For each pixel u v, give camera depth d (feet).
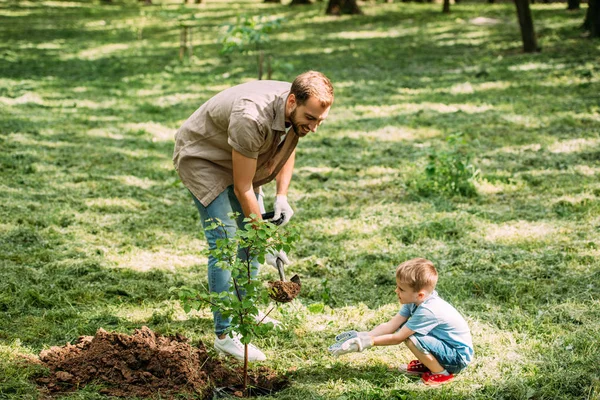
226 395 11.53
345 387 11.81
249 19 36.81
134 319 14.43
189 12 76.18
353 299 15.61
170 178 24.48
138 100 37.09
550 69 43.73
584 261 16.88
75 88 40.04
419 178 23.27
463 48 54.75
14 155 25.73
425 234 19.03
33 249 17.85
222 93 12.10
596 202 20.80
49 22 80.28
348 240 18.94
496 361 12.48
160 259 17.62
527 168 24.68
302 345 13.52
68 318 14.38
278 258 12.60
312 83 10.94
